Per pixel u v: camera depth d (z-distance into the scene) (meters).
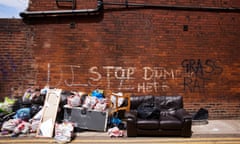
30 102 6.01
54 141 5.00
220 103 6.88
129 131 5.34
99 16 6.52
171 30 6.72
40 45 6.39
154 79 6.70
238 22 6.91
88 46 6.52
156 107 5.86
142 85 6.68
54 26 6.42
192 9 6.78
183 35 6.75
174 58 6.74
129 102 6.19
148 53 6.67
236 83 6.93
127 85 6.64
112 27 6.57
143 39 6.65
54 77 6.45
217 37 6.86
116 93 6.46
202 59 6.81
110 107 6.14
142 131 5.35
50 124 5.39
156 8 6.68
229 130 5.91
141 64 6.66
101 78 6.57
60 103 5.95
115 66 6.60
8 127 5.29
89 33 6.51
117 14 6.57
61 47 6.45
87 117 5.70
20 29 6.32
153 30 6.68
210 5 6.84
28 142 4.93
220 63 6.88
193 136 5.46
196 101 6.81
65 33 6.45
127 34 6.61
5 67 6.31
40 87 6.41
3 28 6.28
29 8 6.37
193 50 6.79
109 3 6.51
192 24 6.78
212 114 6.84
